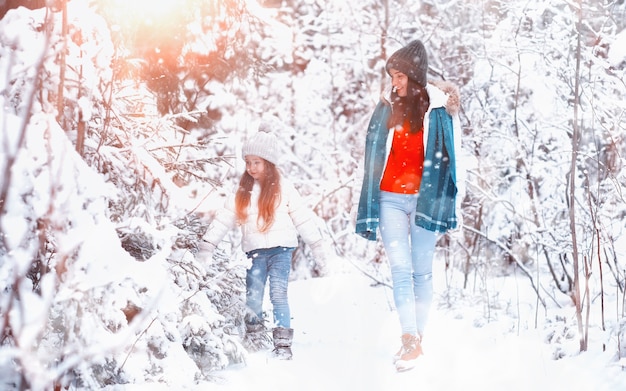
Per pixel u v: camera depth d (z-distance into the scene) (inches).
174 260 142.1
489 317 213.9
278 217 177.3
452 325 214.2
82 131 117.2
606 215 184.9
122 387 120.5
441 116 172.7
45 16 109.7
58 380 101.2
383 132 174.2
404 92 173.2
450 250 286.5
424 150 173.5
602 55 229.0
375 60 403.9
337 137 401.1
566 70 229.0
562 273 257.8
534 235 233.0
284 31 335.9
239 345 153.7
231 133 346.3
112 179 135.3
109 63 130.0
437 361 166.4
